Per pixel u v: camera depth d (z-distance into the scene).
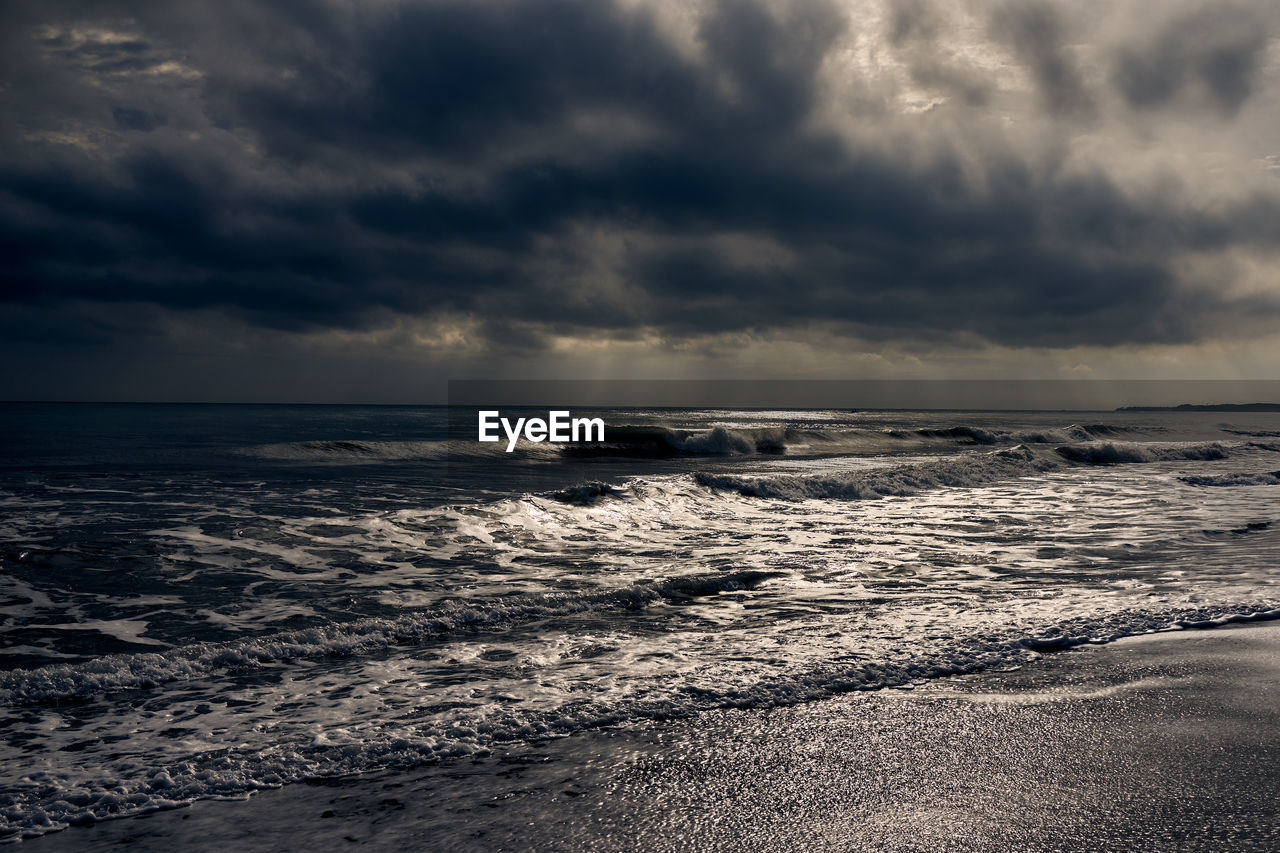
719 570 8.79
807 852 2.96
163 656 5.46
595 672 5.29
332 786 3.65
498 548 9.84
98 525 10.12
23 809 3.40
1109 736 4.08
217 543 9.27
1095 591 7.70
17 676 5.01
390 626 6.31
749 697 4.79
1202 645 5.81
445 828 3.22
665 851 3.00
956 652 5.67
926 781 3.58
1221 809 3.24
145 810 3.43
